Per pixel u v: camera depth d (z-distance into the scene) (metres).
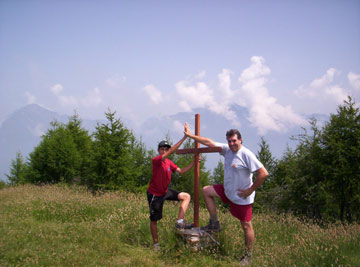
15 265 3.72
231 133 4.67
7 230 5.05
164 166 5.20
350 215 15.55
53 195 9.09
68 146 29.38
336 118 16.11
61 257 4.08
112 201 8.31
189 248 4.81
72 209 7.18
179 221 5.18
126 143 26.08
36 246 4.42
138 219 6.57
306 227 6.38
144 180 28.97
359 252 4.75
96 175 24.77
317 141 16.58
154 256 4.66
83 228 5.62
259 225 6.69
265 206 18.53
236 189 4.69
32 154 29.36
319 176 16.39
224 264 4.42
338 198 15.70
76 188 12.71
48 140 29.86
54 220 6.61
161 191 5.19
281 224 6.80
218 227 5.09
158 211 5.17
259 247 5.23
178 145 5.14
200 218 6.88
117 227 6.03
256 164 4.54
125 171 25.05
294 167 18.33
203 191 5.16
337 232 5.82
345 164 15.25
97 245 4.77
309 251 4.57
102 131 25.44
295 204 17.30
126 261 4.32
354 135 15.27
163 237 5.46
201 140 5.16
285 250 4.71
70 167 28.81
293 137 17.92
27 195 8.95
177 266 4.30
